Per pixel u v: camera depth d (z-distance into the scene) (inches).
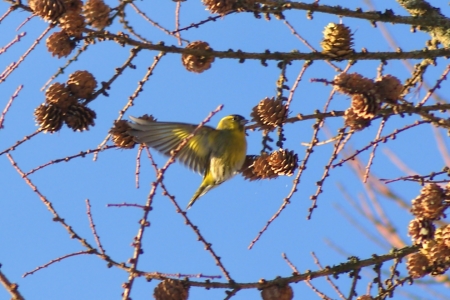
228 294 336.5
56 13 354.6
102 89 378.3
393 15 391.5
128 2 366.6
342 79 335.0
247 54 371.2
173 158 318.7
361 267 353.4
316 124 362.6
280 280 345.4
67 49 368.5
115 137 395.5
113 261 331.3
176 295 328.2
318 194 357.4
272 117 373.4
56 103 371.2
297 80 371.9
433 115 342.0
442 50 373.4
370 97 333.7
